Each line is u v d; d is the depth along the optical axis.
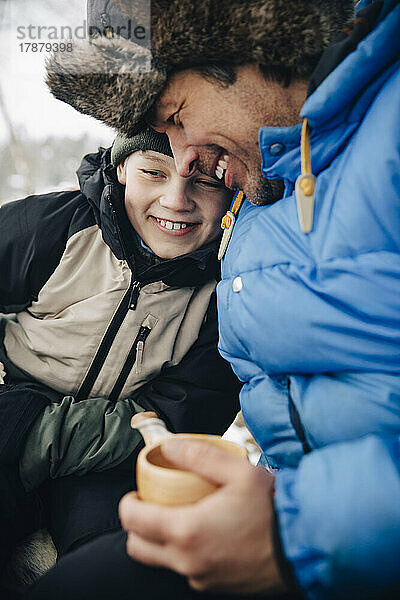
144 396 1.13
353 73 0.67
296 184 0.71
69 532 1.04
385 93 0.68
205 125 0.81
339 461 0.53
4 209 1.19
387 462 0.51
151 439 0.65
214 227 1.06
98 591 0.61
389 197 0.64
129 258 1.09
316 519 0.50
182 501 0.55
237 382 1.18
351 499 0.50
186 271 1.09
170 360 1.12
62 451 1.03
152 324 1.10
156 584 0.60
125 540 0.67
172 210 1.02
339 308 0.67
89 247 1.13
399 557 0.49
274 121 0.79
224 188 1.03
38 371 1.13
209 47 0.75
